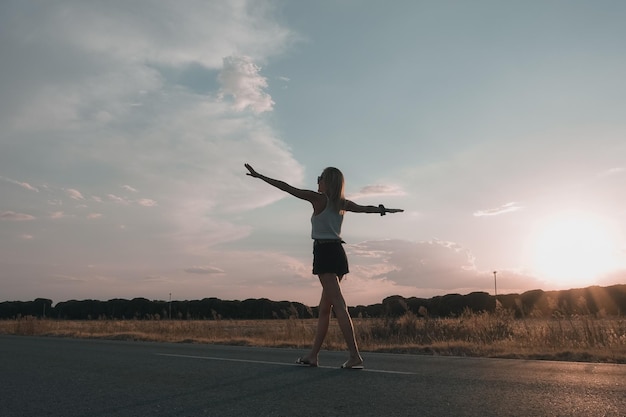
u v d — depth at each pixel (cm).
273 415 374
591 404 401
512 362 700
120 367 652
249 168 599
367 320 1512
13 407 421
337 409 390
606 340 998
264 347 1059
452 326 1322
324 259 607
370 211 634
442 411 380
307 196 605
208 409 396
